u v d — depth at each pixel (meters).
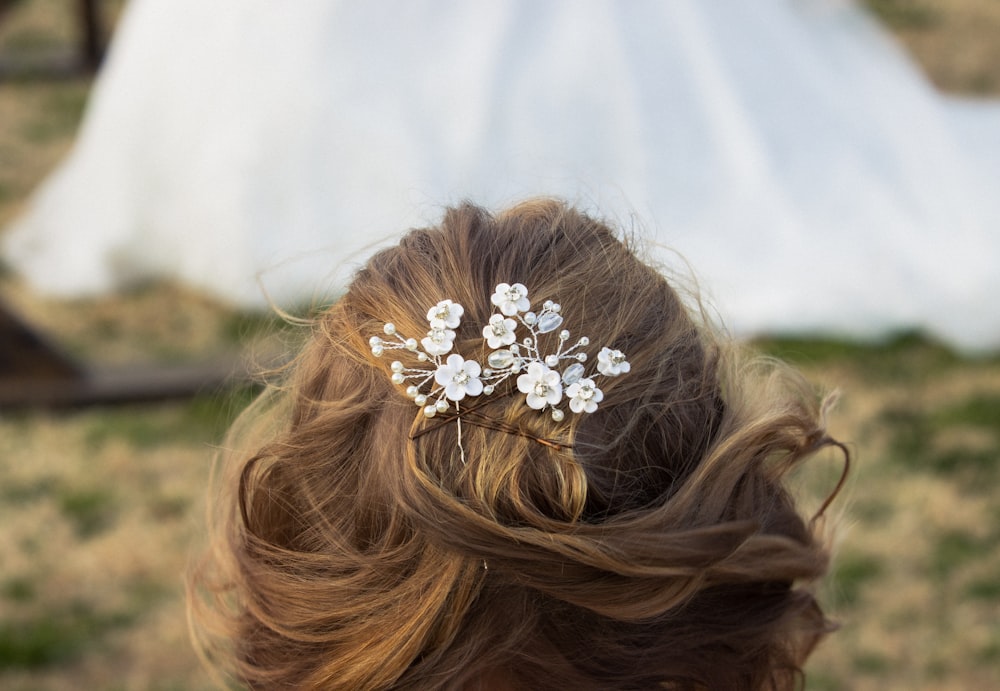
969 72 8.16
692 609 1.05
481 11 4.72
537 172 4.50
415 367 1.01
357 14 4.58
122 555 3.44
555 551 0.95
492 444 0.96
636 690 1.01
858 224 4.75
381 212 4.40
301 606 1.04
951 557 3.49
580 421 0.98
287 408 1.28
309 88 4.48
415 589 0.99
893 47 5.62
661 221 4.58
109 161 5.02
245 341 3.84
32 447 3.94
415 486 0.96
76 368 4.21
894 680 3.06
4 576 3.34
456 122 4.54
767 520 1.10
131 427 4.09
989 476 3.86
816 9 5.48
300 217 4.49
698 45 4.80
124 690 2.97
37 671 3.03
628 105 4.60
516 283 1.04
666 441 1.02
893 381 4.36
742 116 4.77
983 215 4.73
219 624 1.34
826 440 1.19
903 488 3.79
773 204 4.69
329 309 1.21
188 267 4.92
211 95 4.68
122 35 5.18
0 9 5.36
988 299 4.51
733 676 1.06
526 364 0.98
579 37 4.66
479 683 1.02
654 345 1.04
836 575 3.38
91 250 5.02
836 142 4.98
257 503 1.12
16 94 7.48
